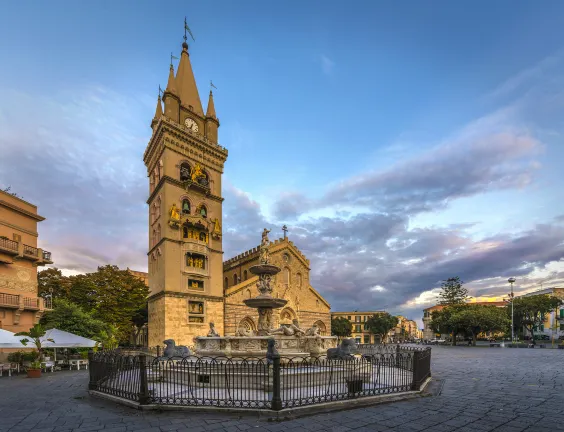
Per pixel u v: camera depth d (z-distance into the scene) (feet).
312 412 35.12
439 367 79.66
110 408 39.27
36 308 112.27
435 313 278.46
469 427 30.35
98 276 158.40
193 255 143.33
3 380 69.10
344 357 51.11
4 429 31.73
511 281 193.36
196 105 165.58
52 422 33.81
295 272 183.93
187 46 173.99
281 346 58.08
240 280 194.18
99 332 116.88
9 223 109.81
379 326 356.79
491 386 51.39
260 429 30.12
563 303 255.29
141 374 38.88
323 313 194.29
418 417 33.55
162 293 130.93
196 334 136.15
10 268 107.96
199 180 152.05
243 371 45.85
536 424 31.14
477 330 213.05
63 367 96.07
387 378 56.13
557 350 143.54
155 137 151.74
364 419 32.86
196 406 36.32
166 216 137.18
